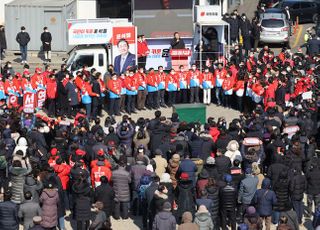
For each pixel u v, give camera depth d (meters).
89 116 35.25
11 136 27.67
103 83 35.88
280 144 26.42
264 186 23.38
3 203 22.19
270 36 49.78
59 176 24.58
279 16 50.41
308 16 57.06
